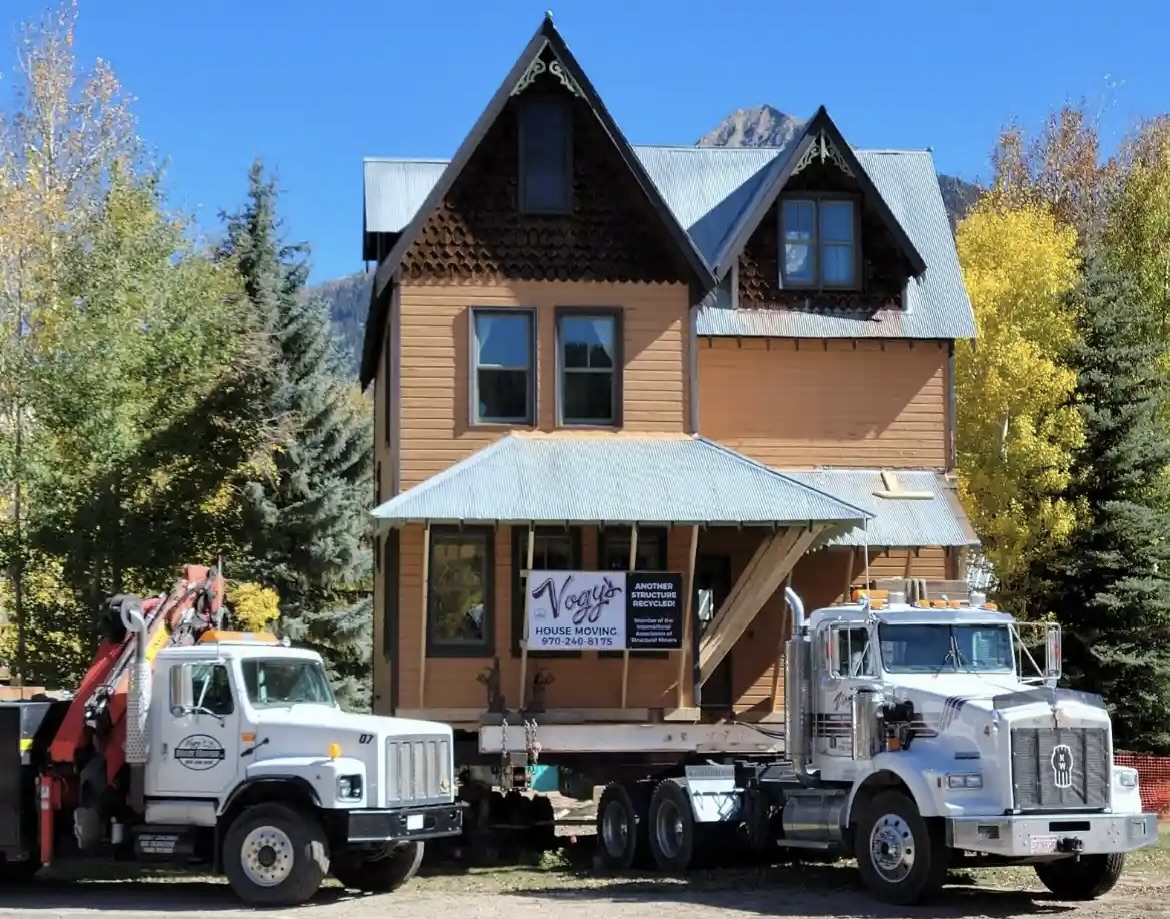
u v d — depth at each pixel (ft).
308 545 121.70
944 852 51.16
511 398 77.51
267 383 119.14
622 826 66.69
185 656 57.41
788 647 60.44
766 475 74.43
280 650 59.11
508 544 75.82
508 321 77.87
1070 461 108.78
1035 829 49.57
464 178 78.23
